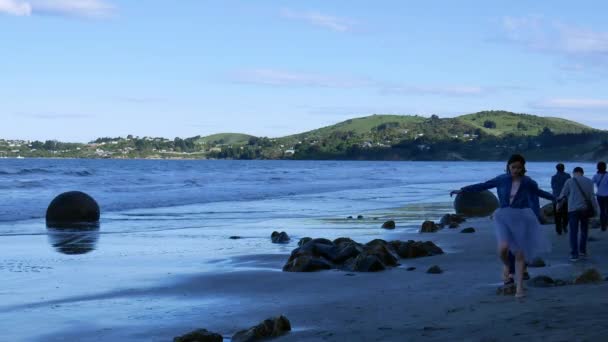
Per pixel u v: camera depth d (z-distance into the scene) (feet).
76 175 224.74
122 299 31.30
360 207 100.73
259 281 35.37
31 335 24.49
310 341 21.39
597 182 56.13
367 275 36.52
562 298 25.35
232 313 27.50
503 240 27.04
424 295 29.40
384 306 27.14
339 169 396.37
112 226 71.36
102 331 24.93
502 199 27.55
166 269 40.73
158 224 73.26
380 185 184.75
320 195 132.46
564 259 40.98
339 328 23.30
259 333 22.63
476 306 25.23
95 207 78.28
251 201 112.88
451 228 65.57
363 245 43.96
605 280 30.07
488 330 20.06
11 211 88.89
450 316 23.57
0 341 23.59
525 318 21.35
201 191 139.44
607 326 18.75
